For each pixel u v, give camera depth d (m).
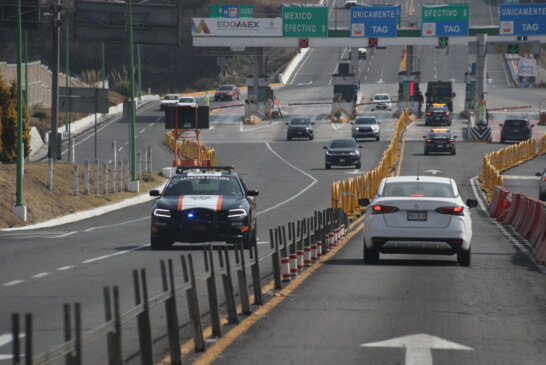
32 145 172.62
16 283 37.50
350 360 21.86
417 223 43.47
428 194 44.56
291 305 30.91
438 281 38.22
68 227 74.56
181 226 51.31
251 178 134.88
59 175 99.69
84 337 14.06
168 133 192.88
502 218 81.06
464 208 44.06
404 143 187.38
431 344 24.00
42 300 32.44
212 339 24.17
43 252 52.00
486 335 25.48
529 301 32.56
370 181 99.19
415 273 41.22
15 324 12.41
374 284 36.97
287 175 138.25
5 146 102.31
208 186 54.47
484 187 116.38
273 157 166.50
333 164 143.88
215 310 24.36
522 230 67.12
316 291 34.66
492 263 46.62
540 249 48.81
